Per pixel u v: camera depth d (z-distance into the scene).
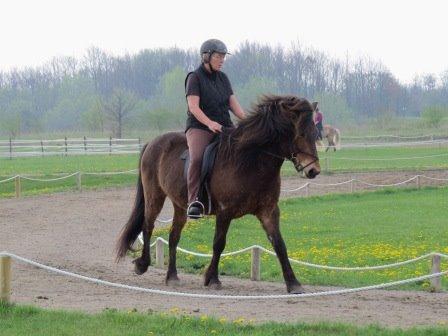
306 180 37.66
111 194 31.95
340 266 16.59
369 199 32.06
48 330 9.04
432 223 24.56
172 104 82.00
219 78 12.66
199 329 9.13
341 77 106.88
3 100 105.12
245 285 13.71
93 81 110.75
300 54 103.31
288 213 27.47
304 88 102.75
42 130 85.44
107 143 58.47
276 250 11.96
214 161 12.10
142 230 13.95
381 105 105.81
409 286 14.30
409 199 31.73
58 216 25.11
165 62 113.00
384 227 23.73
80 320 9.57
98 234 21.38
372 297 12.59
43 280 13.77
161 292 10.33
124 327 9.16
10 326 9.29
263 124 11.48
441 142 56.38
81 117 88.25
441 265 17.05
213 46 12.41
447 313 10.90
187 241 20.69
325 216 26.56
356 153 51.16
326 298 12.16
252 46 103.31
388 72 108.44
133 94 83.25
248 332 8.99
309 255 18.17
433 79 130.12
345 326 9.18
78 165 43.06
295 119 11.41
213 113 12.53
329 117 90.56
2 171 38.88
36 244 19.22
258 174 11.69
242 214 12.07
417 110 119.25
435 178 37.97
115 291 12.66
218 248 12.50
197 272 16.03
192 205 12.14
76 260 16.75
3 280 10.23
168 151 13.17
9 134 76.56
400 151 52.53
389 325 9.80
